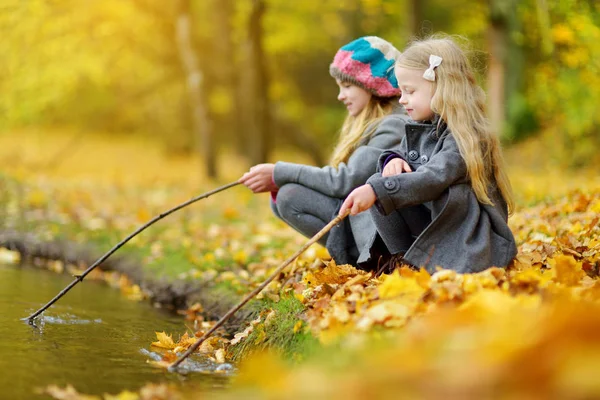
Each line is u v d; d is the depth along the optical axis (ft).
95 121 119.75
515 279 15.23
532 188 43.27
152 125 121.49
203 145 76.95
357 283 17.51
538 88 67.92
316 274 18.98
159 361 17.12
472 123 17.95
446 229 17.40
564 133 65.72
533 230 25.73
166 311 24.77
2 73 75.87
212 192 20.33
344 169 19.79
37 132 115.75
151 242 34.14
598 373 9.03
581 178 52.34
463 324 12.09
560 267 16.48
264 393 11.41
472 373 9.73
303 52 102.99
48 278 29.27
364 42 21.04
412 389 9.96
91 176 82.53
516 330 10.64
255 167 20.34
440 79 18.11
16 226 38.73
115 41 85.56
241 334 18.45
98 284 29.35
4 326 19.66
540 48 62.34
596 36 40.91
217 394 14.34
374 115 21.08
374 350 12.15
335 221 16.96
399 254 18.28
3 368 15.58
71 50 78.79
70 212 42.60
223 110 104.88
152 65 95.50
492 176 18.31
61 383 14.84
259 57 72.74
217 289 24.72
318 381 10.87
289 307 18.31
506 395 9.48
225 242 32.24
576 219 26.16
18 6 69.10
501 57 62.85
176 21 75.10
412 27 56.85
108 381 15.20
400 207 17.17
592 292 14.66
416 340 11.67
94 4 76.07
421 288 15.14
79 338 19.06
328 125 116.16
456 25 83.35
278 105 103.86
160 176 85.25
